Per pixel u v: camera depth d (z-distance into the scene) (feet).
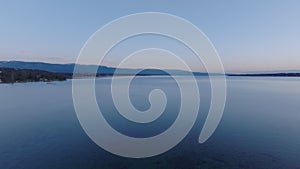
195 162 51.03
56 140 63.98
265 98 148.46
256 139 63.10
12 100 144.25
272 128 73.20
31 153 55.31
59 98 150.71
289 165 47.96
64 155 53.78
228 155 53.52
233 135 66.49
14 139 64.80
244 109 105.40
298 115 91.71
